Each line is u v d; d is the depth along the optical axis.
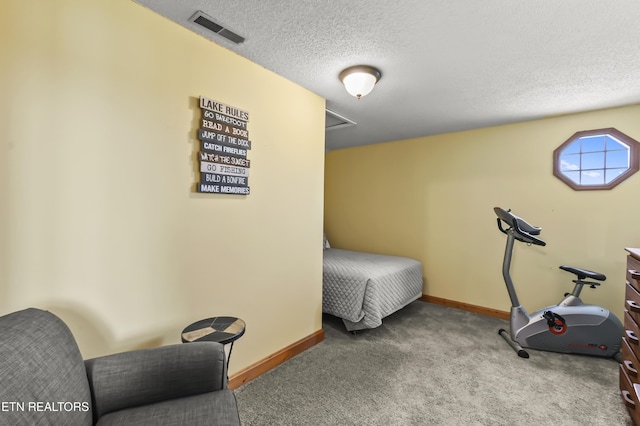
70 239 1.25
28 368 0.83
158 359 1.16
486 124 3.29
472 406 1.77
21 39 1.13
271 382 1.98
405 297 3.23
